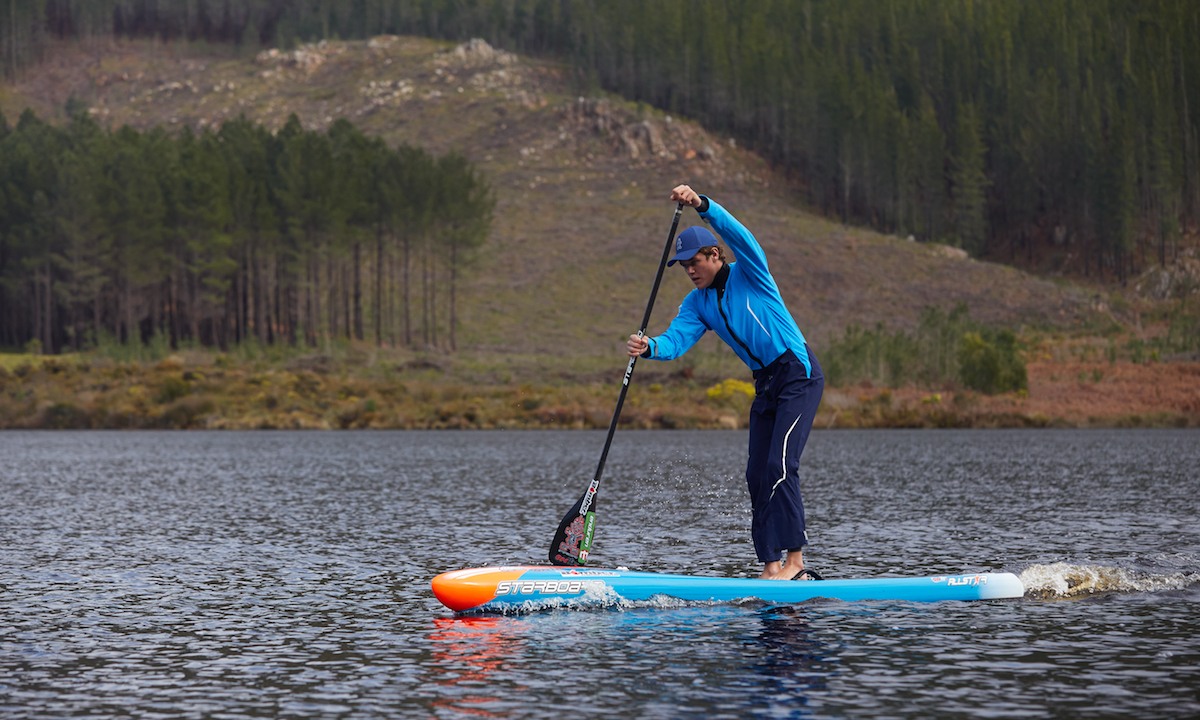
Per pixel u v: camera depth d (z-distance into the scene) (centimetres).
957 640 1027
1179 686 851
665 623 1120
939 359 9262
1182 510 2242
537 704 809
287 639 1059
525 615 1175
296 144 14412
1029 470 3450
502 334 14862
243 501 2522
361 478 3222
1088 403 8206
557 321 15450
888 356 9306
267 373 9306
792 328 1303
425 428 7400
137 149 14350
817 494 2644
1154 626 1092
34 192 13825
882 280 17538
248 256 13750
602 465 1311
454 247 14388
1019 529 1927
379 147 15400
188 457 4347
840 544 1744
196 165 13525
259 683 883
